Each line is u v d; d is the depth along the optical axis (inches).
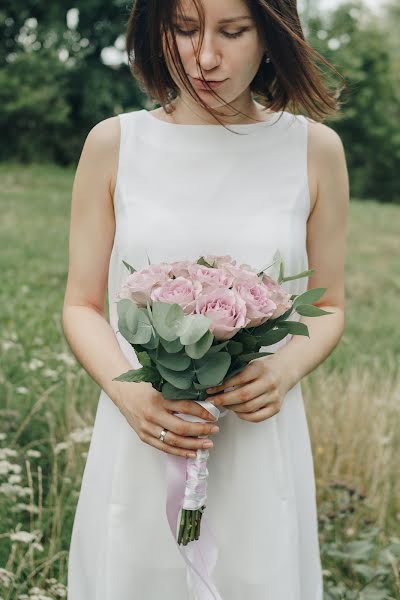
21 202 447.8
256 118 83.0
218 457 78.2
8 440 145.4
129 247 78.9
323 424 150.8
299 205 80.4
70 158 692.7
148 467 78.4
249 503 77.2
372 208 568.4
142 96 719.1
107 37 701.9
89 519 81.3
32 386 159.9
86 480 82.0
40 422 150.5
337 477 140.2
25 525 124.2
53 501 130.6
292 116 83.4
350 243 408.2
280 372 74.5
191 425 70.1
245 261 78.5
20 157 677.9
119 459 78.8
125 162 80.4
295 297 71.6
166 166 80.1
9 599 105.1
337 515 120.8
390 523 135.6
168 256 78.4
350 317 257.4
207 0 70.0
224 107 80.3
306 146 81.6
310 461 83.6
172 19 72.1
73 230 82.8
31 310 221.8
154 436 71.8
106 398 81.8
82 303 82.7
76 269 82.4
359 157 775.1
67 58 701.3
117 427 80.1
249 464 77.2
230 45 72.2
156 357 66.1
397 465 146.3
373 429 149.8
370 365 199.8
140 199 79.6
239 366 68.9
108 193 81.4
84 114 698.8
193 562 73.5
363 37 743.1
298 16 78.3
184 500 71.7
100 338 79.2
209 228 78.5
